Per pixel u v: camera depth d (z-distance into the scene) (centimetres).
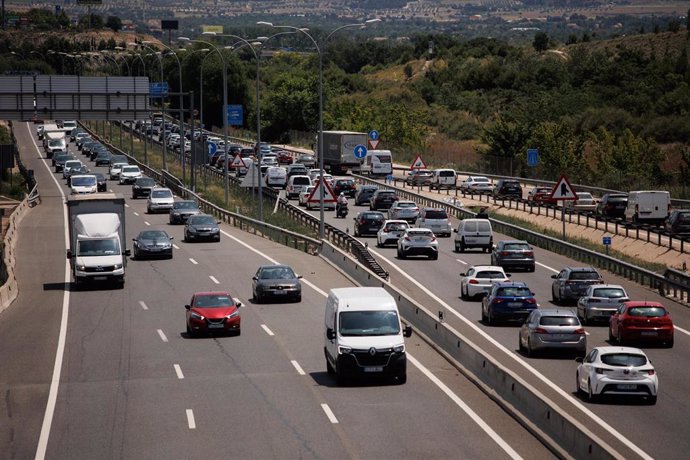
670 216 17188
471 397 7375
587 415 6781
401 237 15762
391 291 11331
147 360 8975
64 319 11200
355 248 15275
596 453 5247
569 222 19638
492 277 12069
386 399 7338
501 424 6569
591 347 9331
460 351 8525
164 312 11519
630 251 16725
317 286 13162
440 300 12194
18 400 7588
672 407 7031
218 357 9050
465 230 16262
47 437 6500
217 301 10188
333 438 6272
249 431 6488
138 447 6181
